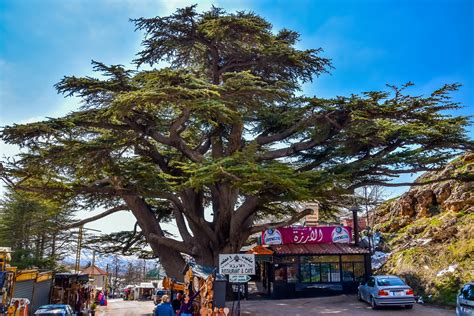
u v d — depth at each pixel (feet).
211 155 86.53
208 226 78.59
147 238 86.74
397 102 61.57
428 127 64.08
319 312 60.90
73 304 89.86
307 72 77.97
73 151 63.87
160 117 74.69
